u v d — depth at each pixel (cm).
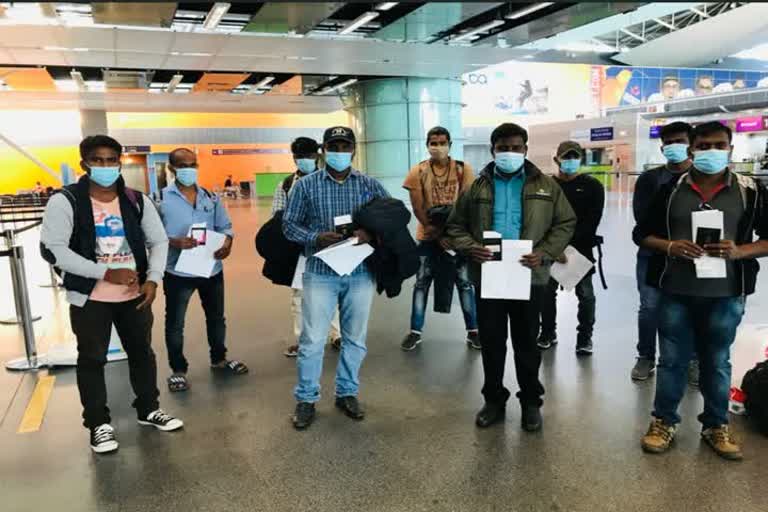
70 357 409
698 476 247
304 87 1688
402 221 302
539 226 284
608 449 272
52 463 273
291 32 967
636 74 3884
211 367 402
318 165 412
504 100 3591
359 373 383
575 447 276
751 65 4578
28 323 409
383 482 249
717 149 243
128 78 1458
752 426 292
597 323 484
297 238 301
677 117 2250
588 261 380
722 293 252
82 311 277
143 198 291
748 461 258
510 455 269
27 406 342
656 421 277
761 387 281
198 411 329
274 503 235
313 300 304
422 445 282
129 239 282
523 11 895
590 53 4166
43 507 237
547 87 3672
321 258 291
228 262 863
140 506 236
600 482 244
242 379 378
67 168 453
